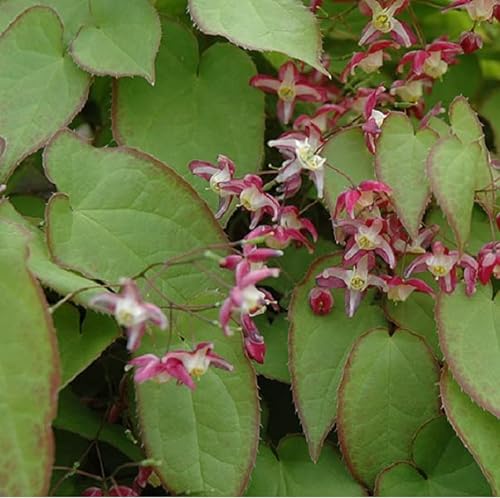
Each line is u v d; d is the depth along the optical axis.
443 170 0.43
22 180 0.49
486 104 0.51
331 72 0.51
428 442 0.43
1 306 0.38
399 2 0.47
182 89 0.46
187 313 0.42
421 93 0.48
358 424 0.43
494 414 0.42
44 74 0.44
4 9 0.46
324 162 0.44
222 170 0.44
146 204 0.42
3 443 0.36
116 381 0.46
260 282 0.47
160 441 0.41
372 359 0.43
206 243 0.42
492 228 0.44
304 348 0.44
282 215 0.44
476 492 0.43
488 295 0.44
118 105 0.45
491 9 0.47
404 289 0.44
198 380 0.41
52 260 0.41
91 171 0.42
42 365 0.37
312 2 0.47
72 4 0.46
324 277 0.44
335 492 0.43
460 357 0.42
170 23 0.47
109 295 0.38
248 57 0.47
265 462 0.44
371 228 0.43
